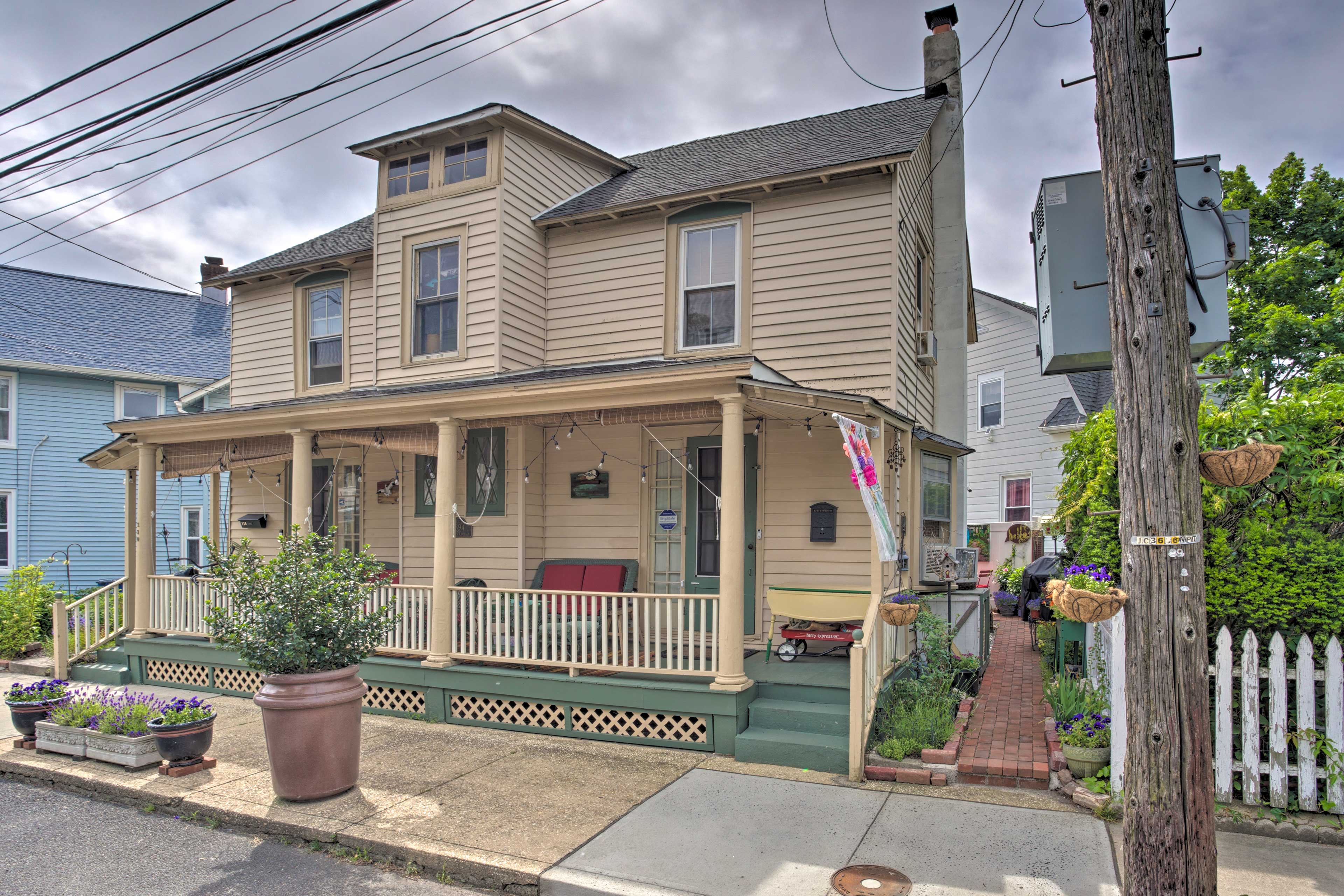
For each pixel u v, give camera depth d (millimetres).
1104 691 6867
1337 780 5172
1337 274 15086
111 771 6949
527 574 10312
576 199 11516
